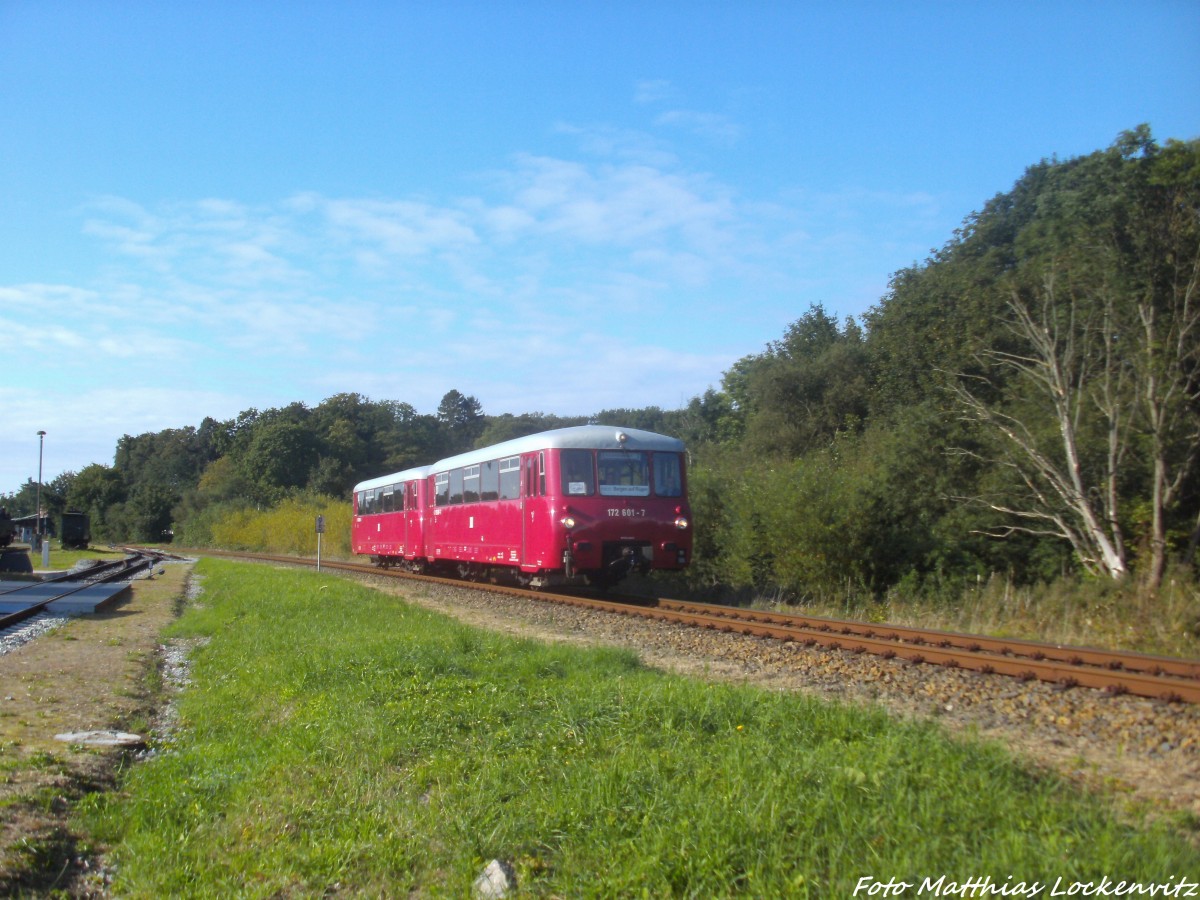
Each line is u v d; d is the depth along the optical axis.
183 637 17.91
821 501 18.72
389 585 27.16
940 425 21.16
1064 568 17.09
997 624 15.30
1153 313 16.03
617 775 6.51
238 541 68.94
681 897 5.05
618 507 19.09
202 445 128.12
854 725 7.64
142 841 6.46
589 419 69.19
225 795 7.37
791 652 12.49
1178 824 5.73
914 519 19.77
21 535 106.44
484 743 7.98
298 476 84.50
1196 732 7.94
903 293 29.78
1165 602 13.73
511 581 24.72
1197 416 15.85
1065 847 5.09
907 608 16.92
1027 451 17.56
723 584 21.86
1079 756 7.45
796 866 5.16
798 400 32.66
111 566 42.91
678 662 12.44
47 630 17.89
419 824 6.33
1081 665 10.95
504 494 21.31
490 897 5.32
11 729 9.30
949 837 5.33
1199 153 16.28
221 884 5.77
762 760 6.62
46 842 6.38
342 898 5.58
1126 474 16.72
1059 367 18.09
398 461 89.25
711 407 45.22
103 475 108.00
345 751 8.02
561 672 11.20
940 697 9.73
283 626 17.11
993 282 26.59
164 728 10.32
